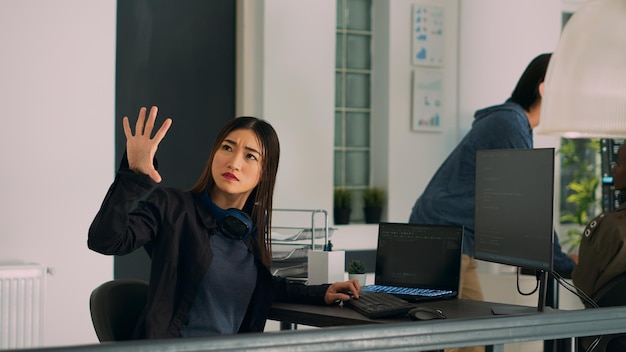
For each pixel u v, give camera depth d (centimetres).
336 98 536
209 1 491
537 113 393
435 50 541
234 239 254
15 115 402
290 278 314
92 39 419
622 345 305
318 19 501
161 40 477
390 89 530
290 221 492
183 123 484
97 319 243
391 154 530
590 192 578
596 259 322
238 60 498
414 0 536
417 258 303
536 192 238
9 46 401
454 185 390
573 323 179
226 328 249
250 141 253
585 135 298
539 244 237
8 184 400
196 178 488
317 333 145
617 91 292
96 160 420
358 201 541
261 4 491
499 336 168
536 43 559
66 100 413
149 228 238
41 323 394
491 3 548
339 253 302
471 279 383
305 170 497
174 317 240
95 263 418
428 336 158
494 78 549
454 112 548
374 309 251
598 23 295
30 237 404
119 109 464
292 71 494
